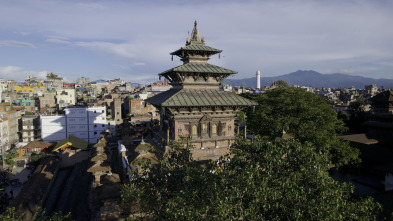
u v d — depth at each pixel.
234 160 19.08
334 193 16.52
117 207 23.44
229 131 33.41
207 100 31.47
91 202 32.12
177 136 30.83
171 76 36.12
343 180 46.66
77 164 59.84
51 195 42.72
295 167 18.06
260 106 51.97
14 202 37.03
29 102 130.75
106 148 49.00
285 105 48.72
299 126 45.16
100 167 33.28
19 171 62.41
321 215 14.85
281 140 21.14
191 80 33.28
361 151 52.53
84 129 90.62
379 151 51.47
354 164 50.53
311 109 46.25
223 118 32.97
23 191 40.62
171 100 29.78
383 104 77.88
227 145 33.00
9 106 90.56
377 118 72.94
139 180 20.44
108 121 94.19
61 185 47.66
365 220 16.53
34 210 34.69
